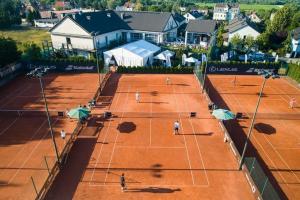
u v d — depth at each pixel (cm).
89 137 2572
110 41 5834
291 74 4409
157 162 2225
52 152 2347
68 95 3603
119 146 2439
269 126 2867
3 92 3706
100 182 2005
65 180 2025
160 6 11769
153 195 1878
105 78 4219
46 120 2908
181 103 3353
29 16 10369
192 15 9281
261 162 2272
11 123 2842
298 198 1902
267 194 1775
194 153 2344
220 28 6969
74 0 15200
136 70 4494
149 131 2689
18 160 2236
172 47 5744
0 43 4234
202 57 4684
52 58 4681
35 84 4016
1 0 11850
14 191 1908
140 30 6047
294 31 6219
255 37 6144
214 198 1859
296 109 3297
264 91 3878
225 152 2362
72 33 5366
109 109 3156
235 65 4547
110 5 14675
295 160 2309
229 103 3438
